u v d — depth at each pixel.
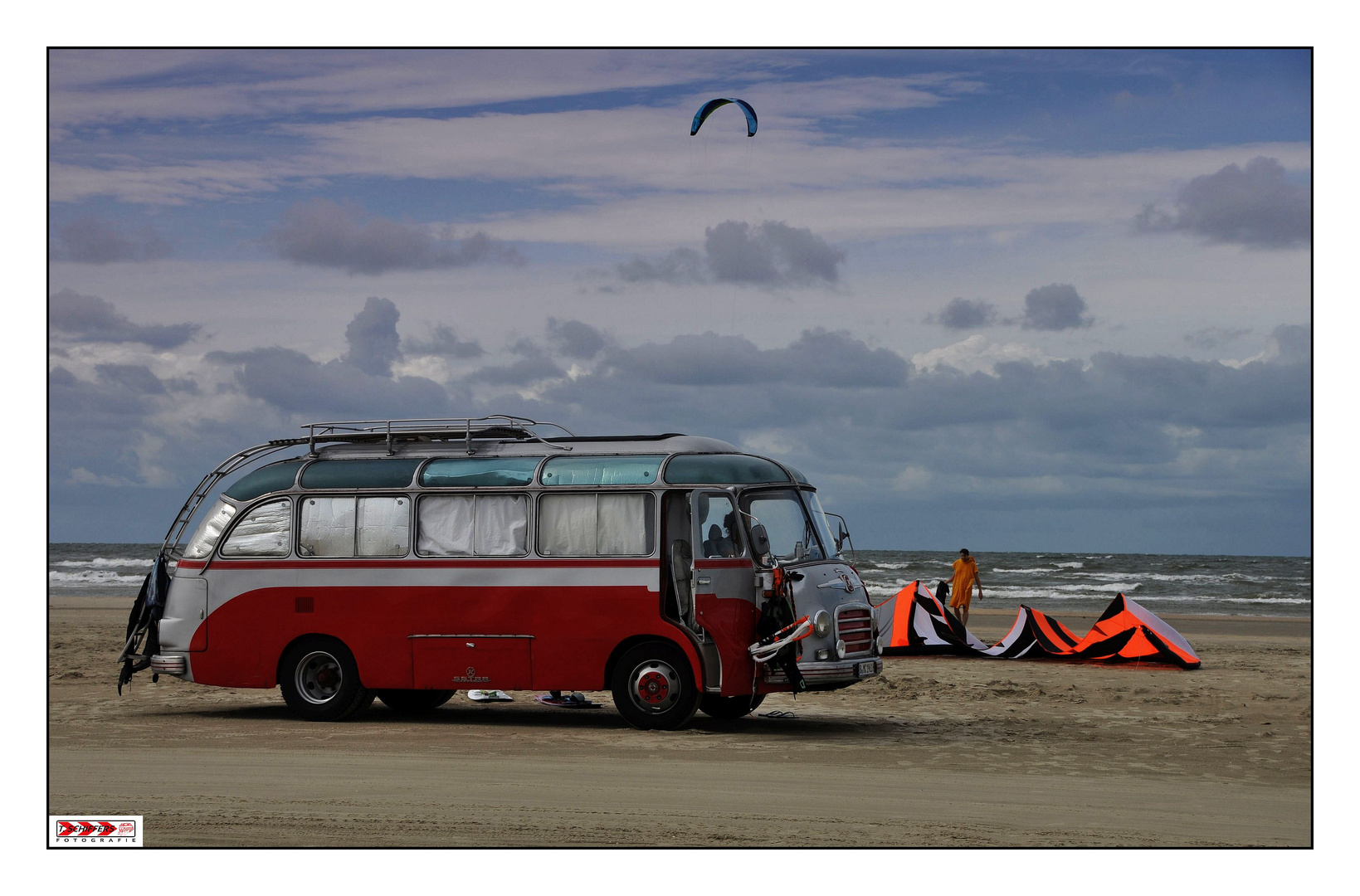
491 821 8.49
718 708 14.38
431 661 13.33
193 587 14.19
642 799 9.28
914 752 11.62
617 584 12.84
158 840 7.98
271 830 8.21
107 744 11.94
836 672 12.54
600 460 13.20
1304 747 12.06
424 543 13.52
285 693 13.88
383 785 9.80
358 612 13.60
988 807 9.10
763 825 8.45
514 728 13.21
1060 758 11.35
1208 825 8.58
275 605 13.89
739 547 12.66
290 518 14.01
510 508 13.30
